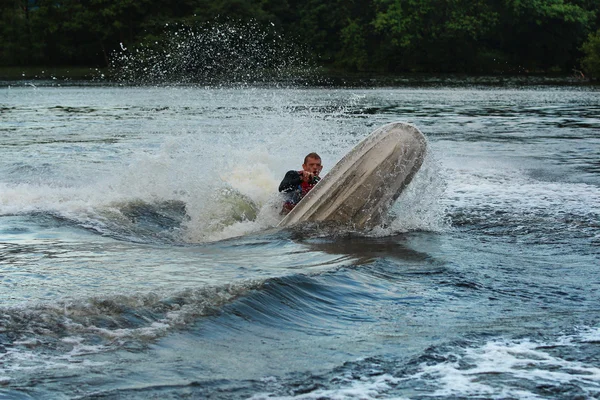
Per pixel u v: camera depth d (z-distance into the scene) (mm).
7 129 32250
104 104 49406
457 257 10898
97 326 7238
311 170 14148
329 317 8031
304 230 12547
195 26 86375
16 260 9922
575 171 20109
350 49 104438
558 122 37500
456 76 97812
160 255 10508
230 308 7914
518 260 10836
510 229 13023
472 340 7359
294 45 100125
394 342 7289
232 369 6527
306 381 6328
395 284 9375
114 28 92750
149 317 7551
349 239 11992
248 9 90438
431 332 7605
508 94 64812
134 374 6324
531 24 103250
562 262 10797
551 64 107062
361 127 30250
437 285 9391
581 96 62219
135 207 14312
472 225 13312
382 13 100312
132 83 78500
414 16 99562
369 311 8297
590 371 6605
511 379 6410
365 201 12977
